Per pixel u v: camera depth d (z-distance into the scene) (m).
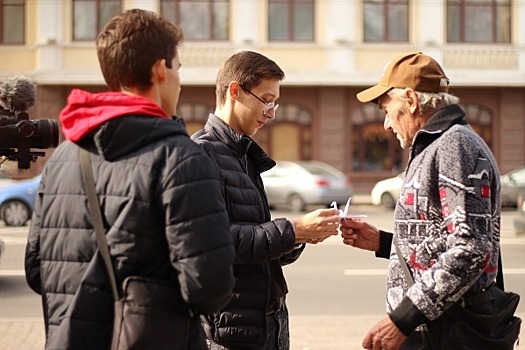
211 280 2.66
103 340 2.70
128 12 2.94
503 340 3.48
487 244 3.27
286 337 4.14
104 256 2.71
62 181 2.84
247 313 3.76
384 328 3.37
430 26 31.08
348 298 9.95
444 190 3.35
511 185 24.61
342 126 31.58
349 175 31.59
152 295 2.69
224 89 4.05
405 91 3.61
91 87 30.94
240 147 3.94
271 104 4.04
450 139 3.40
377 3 31.09
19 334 7.71
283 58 30.81
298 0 30.92
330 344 7.30
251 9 30.66
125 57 2.86
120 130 2.71
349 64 30.84
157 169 2.70
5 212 19.38
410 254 3.46
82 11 30.48
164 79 2.93
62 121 2.84
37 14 30.45
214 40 30.72
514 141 32.12
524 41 31.30
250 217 3.85
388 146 31.78
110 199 2.72
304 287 10.67
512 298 3.60
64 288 2.79
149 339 2.68
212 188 2.73
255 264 3.80
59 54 30.30
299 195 24.12
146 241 2.69
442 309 3.29
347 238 4.09
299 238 3.72
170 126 2.76
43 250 2.87
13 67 30.53
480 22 31.38
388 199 25.56
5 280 11.04
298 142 31.70
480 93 32.09
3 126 4.60
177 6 30.56
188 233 2.65
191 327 2.84
